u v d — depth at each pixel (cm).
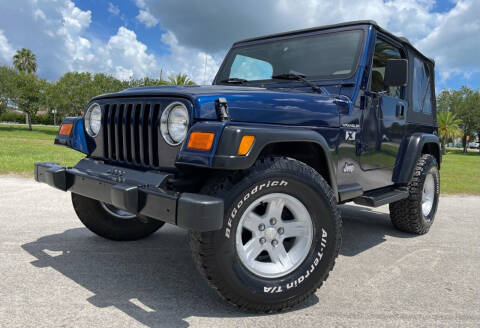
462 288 258
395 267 298
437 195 431
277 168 211
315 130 253
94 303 218
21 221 393
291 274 218
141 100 232
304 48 330
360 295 243
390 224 451
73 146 278
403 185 383
